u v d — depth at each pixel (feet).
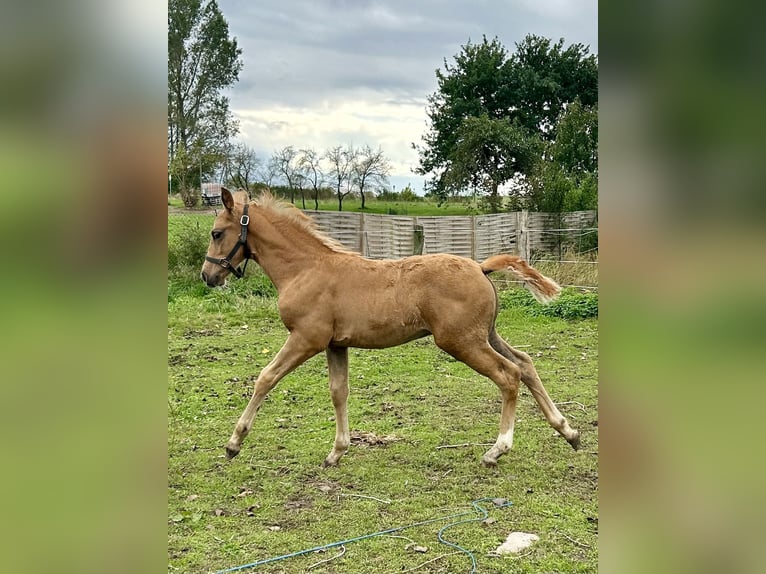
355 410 19.10
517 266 14.90
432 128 98.89
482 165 72.69
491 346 15.20
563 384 21.47
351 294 14.52
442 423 17.72
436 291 14.16
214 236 15.30
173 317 33.71
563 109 97.45
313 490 13.21
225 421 18.16
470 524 11.39
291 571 9.81
